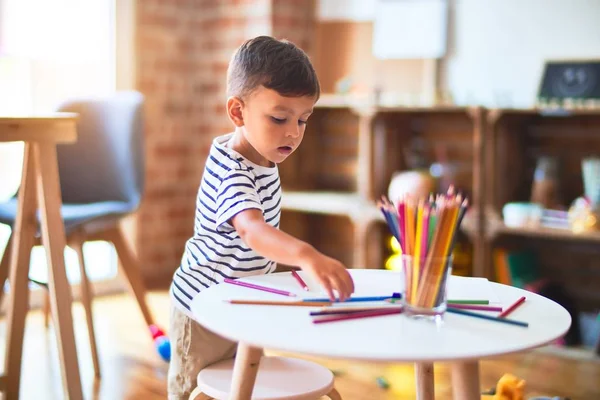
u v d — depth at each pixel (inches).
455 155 122.2
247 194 48.2
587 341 103.3
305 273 51.5
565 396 85.7
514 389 66.2
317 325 39.6
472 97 119.9
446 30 121.9
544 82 108.7
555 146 112.5
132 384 89.3
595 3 109.0
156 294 129.3
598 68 104.8
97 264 136.1
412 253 41.0
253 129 49.9
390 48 126.4
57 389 87.5
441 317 41.3
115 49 132.3
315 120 136.0
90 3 130.2
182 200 142.5
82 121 103.0
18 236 76.1
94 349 91.4
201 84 140.6
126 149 100.7
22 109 123.8
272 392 49.0
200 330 56.9
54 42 126.5
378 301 44.8
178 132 140.4
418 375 52.1
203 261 53.6
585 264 112.1
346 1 131.3
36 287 122.1
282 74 48.1
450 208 40.0
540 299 45.9
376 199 120.2
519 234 116.2
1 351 99.0
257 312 41.9
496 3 117.3
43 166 74.1
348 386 88.4
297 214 136.3
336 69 132.8
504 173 109.7
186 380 57.6
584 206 101.0
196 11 140.3
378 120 120.4
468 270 116.6
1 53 120.6
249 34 132.6
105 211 93.8
